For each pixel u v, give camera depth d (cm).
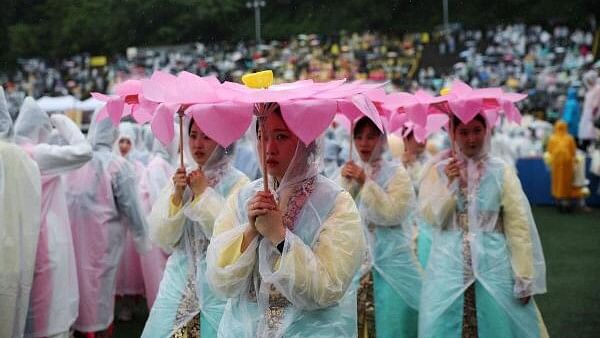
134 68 3331
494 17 4916
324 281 347
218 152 517
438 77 4234
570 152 1537
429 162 598
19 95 2647
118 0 2755
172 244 505
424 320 576
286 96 321
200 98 328
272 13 4841
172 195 501
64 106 1777
